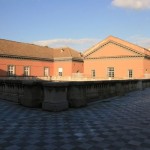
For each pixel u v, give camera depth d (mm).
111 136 6168
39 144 5488
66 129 6852
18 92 11883
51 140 5789
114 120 8188
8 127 7043
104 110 10234
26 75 49062
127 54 46750
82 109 10367
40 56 52625
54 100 9625
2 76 43844
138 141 5742
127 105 11875
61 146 5352
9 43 49688
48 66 55000
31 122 7719
